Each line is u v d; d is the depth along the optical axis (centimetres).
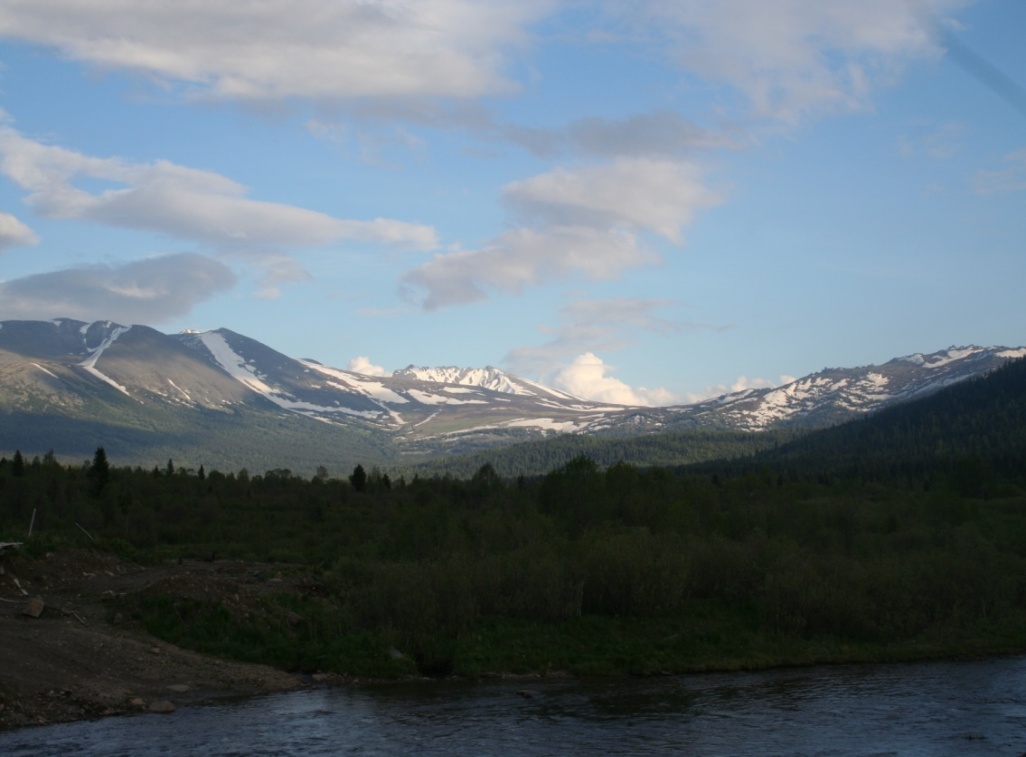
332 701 3069
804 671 4028
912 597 4897
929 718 3094
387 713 2945
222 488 11344
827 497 9675
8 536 4431
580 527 6831
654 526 6906
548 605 4341
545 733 2778
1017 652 4534
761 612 4753
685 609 4750
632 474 7450
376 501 11375
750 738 2789
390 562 4859
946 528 7094
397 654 3653
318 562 5912
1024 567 5628
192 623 3534
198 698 2984
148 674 3075
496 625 4197
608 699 3316
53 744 2411
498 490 11381
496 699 3238
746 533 7081
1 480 9075
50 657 2970
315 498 10531
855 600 4634
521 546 5484
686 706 3225
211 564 5075
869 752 2650
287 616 3772
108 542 4497
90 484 9531
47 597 3641
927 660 4341
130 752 2367
